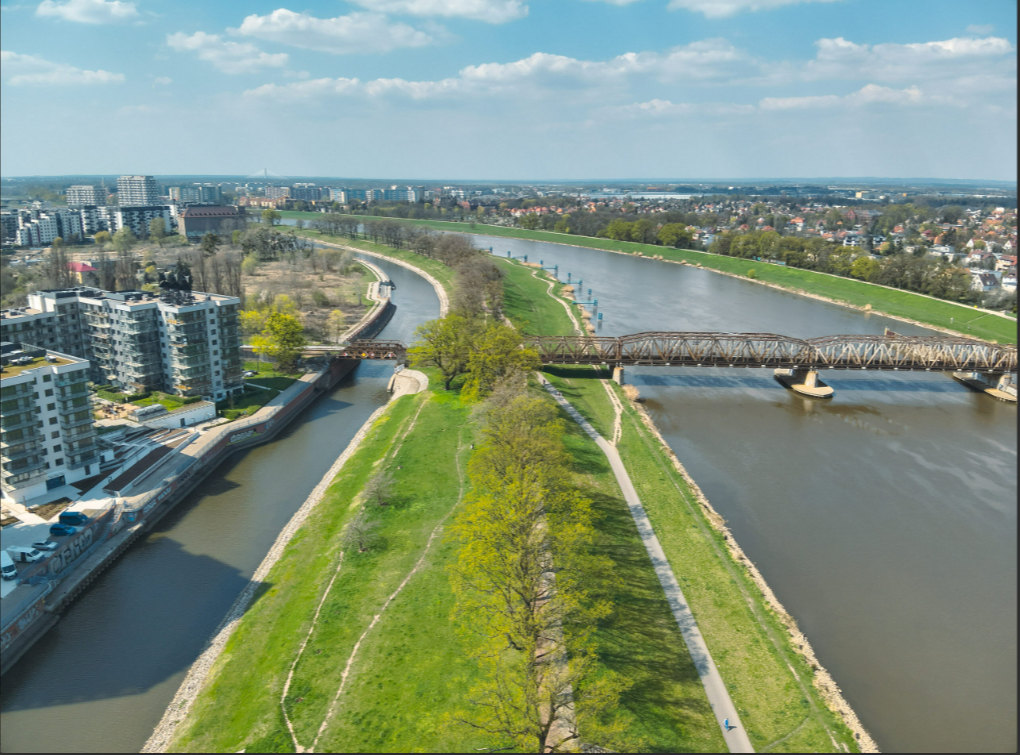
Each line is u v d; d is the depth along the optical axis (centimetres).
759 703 8662
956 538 12725
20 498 12975
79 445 13788
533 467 11462
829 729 8288
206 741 8244
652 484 14262
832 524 13138
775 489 14550
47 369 13112
